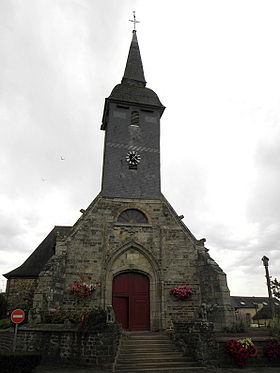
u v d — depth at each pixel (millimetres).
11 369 8781
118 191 18578
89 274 15961
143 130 20953
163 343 13078
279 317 15305
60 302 14906
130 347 12539
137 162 19781
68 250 16156
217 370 10797
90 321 11484
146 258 17047
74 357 11383
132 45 26578
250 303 47000
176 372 10438
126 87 22531
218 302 15383
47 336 12297
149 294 16562
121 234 17219
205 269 16594
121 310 16156
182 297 16172
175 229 17891
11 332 13977
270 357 11766
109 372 10172
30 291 21000
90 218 17250
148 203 18578
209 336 11758
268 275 18797
